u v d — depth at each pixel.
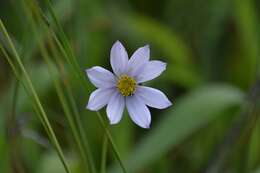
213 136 0.71
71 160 0.60
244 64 0.79
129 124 0.65
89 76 0.37
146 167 0.61
